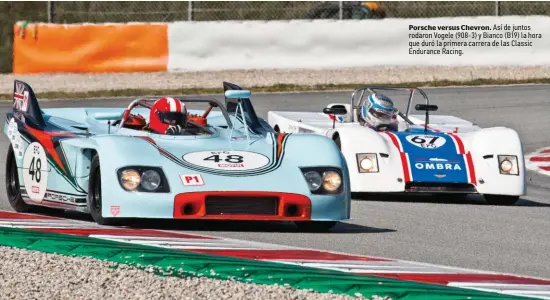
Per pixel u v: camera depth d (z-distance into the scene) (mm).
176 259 23484
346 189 29516
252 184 28141
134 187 27781
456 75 81062
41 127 32844
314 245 27531
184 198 27531
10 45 92750
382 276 22547
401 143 39562
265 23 81062
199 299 19984
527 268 25266
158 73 81688
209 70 80875
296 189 28500
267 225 30984
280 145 30516
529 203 39844
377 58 82062
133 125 33031
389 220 33438
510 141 39438
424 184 38094
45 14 102188
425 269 23891
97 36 80312
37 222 29672
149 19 101750
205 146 30047
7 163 34375
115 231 27672
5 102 70250
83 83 77750
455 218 34500
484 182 38312
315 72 82812
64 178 30719
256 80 79188
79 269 22484
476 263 25734
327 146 30391
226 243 26547
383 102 44312
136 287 20891
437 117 48281
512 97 73312
